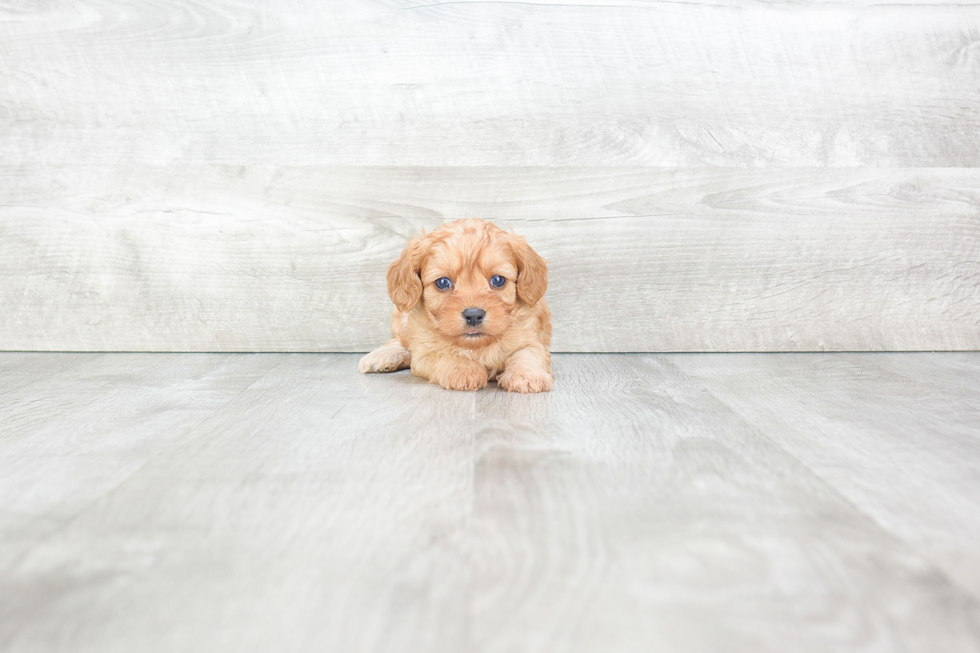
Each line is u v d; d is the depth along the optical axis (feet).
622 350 7.00
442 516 2.96
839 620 2.19
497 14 6.63
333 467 3.58
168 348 7.02
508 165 6.80
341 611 2.24
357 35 6.66
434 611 2.23
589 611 2.23
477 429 4.26
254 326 7.02
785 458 3.71
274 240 6.89
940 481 3.39
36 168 6.79
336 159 6.81
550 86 6.73
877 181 6.82
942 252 6.90
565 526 2.86
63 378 5.77
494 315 5.32
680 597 2.32
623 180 6.81
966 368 6.16
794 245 6.89
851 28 6.69
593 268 6.92
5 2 6.58
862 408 4.75
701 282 6.93
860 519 2.94
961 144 6.82
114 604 2.29
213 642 2.08
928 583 2.42
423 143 6.79
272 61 6.70
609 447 3.89
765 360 6.61
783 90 6.75
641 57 6.70
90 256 6.91
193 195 6.84
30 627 2.16
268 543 2.72
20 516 2.98
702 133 6.79
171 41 6.67
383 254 6.91
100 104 6.74
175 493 3.23
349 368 6.31
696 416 4.54
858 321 6.99
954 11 6.66
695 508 3.05
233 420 4.47
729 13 6.66
